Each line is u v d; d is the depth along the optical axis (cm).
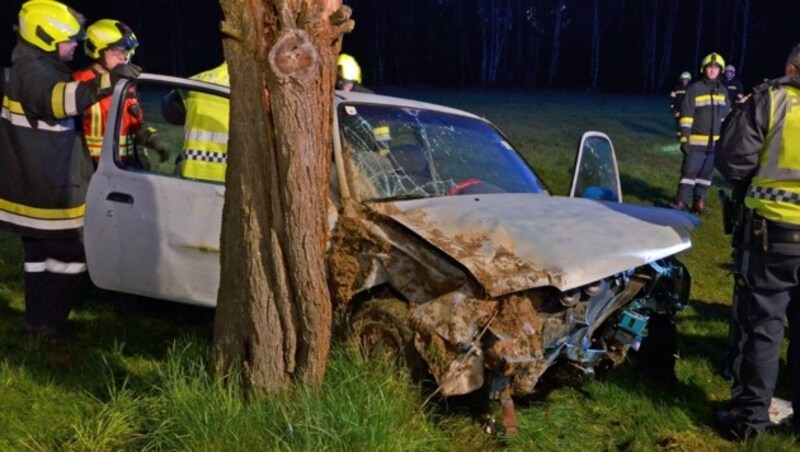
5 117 429
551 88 4781
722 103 1006
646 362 468
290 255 305
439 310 346
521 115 2256
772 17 4153
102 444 331
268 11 294
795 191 374
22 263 634
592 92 4447
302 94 287
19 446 334
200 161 456
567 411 409
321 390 328
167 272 439
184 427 319
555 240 358
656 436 396
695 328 584
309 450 300
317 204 302
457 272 348
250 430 310
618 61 4672
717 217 1030
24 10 423
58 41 422
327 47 293
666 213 430
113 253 449
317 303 312
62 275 448
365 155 420
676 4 4528
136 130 482
